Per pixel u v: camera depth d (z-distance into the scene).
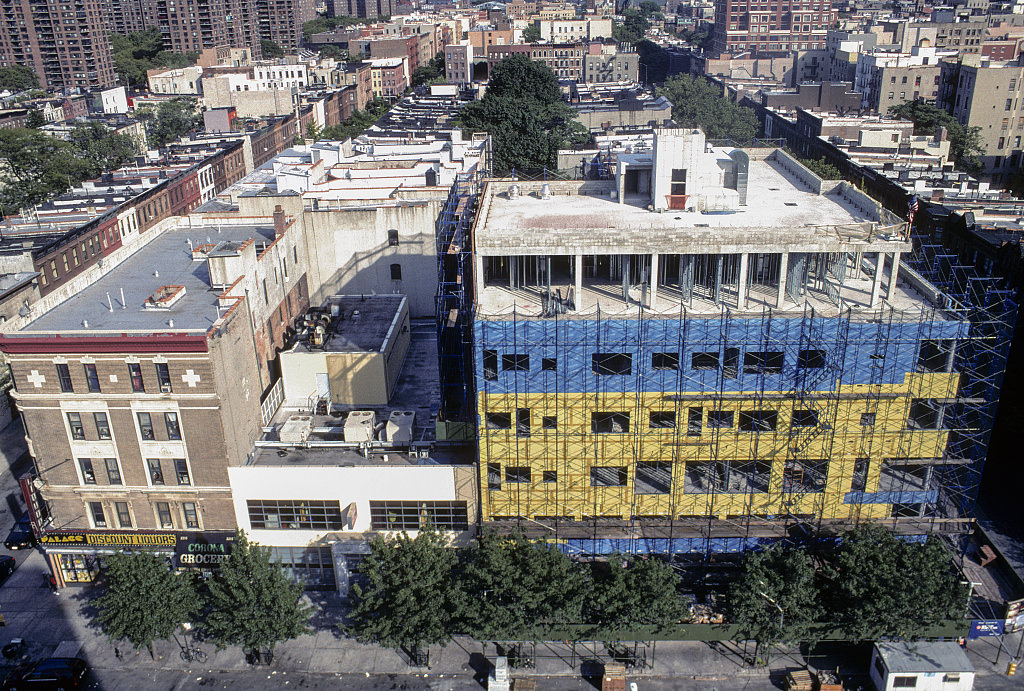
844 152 139.00
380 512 58.25
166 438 56.53
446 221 68.38
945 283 67.44
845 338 50.31
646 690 51.59
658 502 55.28
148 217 129.88
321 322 72.62
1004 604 53.88
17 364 54.72
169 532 59.22
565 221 59.41
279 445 60.56
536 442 54.03
